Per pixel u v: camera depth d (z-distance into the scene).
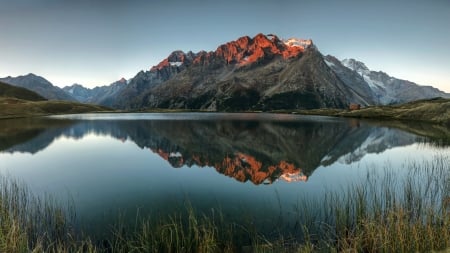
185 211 20.84
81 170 35.97
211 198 24.22
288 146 57.19
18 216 17.59
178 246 14.04
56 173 34.25
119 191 26.66
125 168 37.25
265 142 62.91
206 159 44.03
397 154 45.16
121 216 19.72
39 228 16.69
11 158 44.31
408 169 33.50
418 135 68.56
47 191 26.69
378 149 50.84
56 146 56.31
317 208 20.36
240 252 14.17
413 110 123.06
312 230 16.48
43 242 15.05
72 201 23.47
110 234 16.44
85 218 19.27
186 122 126.94
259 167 37.81
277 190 26.42
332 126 100.06
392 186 25.67
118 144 59.44
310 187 27.36
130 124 111.81
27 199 23.42
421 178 28.20
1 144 58.06
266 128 96.25
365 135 72.06
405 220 15.05
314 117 174.38
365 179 29.94
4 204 18.20
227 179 31.23
